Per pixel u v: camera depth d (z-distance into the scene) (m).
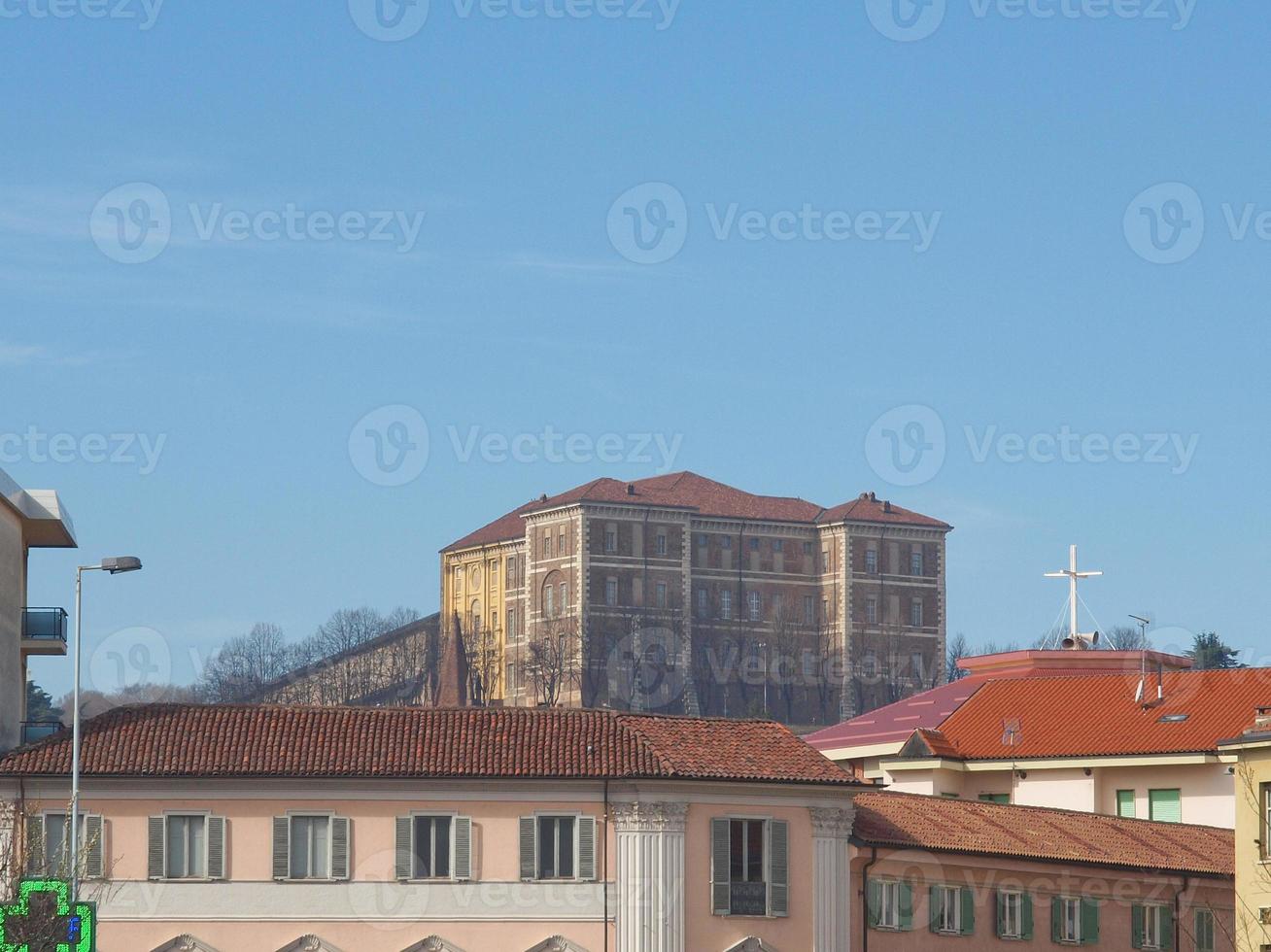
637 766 110.94
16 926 96.50
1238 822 114.56
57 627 127.69
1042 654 165.00
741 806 112.31
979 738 147.00
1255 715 133.50
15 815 107.25
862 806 119.69
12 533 124.19
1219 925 127.00
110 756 109.00
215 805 109.19
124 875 108.25
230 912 108.50
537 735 113.25
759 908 111.81
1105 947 123.00
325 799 109.69
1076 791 142.50
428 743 111.94
